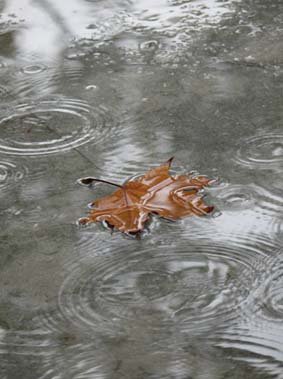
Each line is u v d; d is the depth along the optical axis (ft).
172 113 12.09
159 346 7.78
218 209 9.78
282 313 8.13
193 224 9.55
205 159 10.85
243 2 15.97
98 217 9.73
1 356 7.74
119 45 14.61
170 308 8.27
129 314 8.22
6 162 11.10
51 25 15.67
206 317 8.13
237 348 7.70
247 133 11.43
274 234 9.32
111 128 11.81
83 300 8.44
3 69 13.99
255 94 12.51
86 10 16.25
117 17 15.81
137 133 11.62
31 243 9.37
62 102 12.68
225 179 10.39
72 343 7.87
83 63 14.03
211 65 13.60
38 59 14.32
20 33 15.42
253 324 8.00
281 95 12.43
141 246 9.22
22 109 12.55
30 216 9.89
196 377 7.38
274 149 11.00
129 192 10.03
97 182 10.46
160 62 13.83
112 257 9.07
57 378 7.45
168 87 12.91
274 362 7.52
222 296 8.41
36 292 8.59
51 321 8.16
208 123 11.75
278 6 15.69
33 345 7.87
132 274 8.79
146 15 15.76
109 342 7.86
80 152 11.23
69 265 8.97
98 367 7.55
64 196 10.24
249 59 13.73
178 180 10.32
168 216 9.68
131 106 12.40
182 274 8.74
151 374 7.44
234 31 14.80
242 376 7.38
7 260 9.11
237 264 8.86
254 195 10.03
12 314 8.29
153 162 10.85
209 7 15.88
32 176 10.73
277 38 14.43
